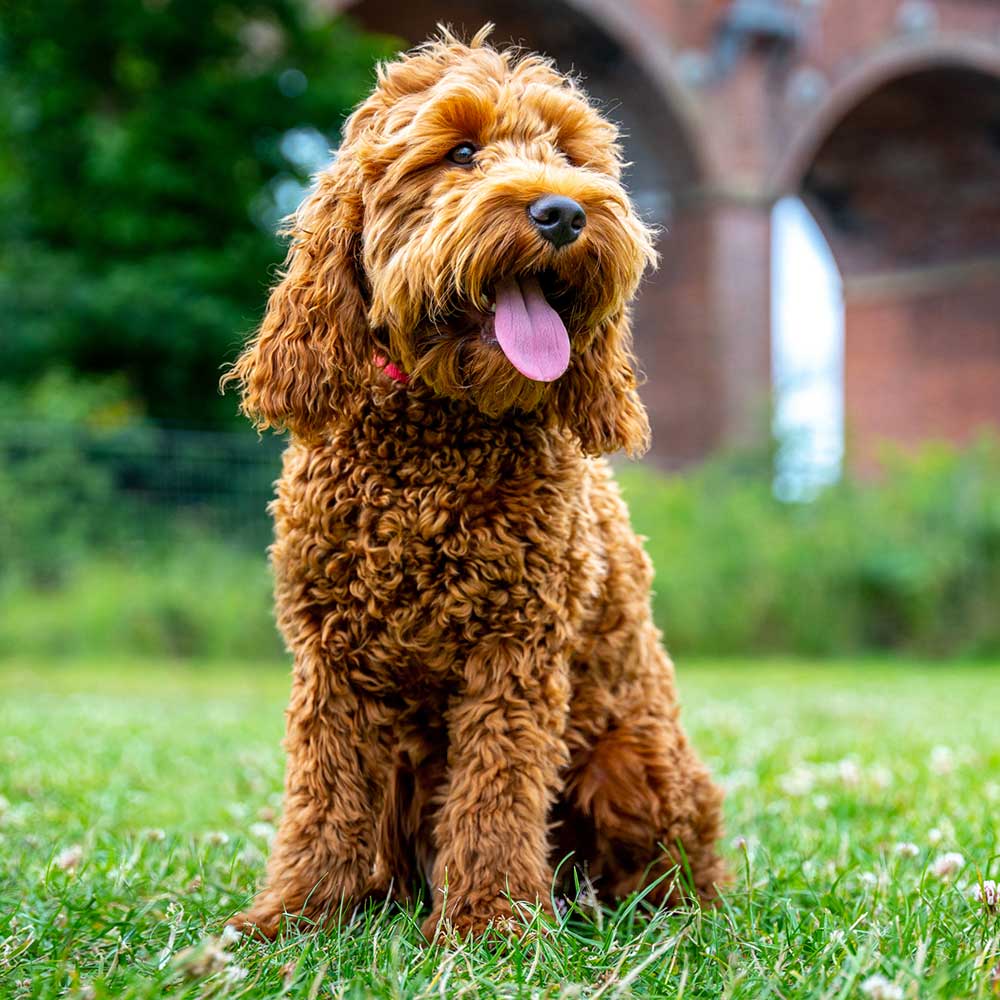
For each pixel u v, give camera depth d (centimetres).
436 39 333
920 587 1453
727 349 2173
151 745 574
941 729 661
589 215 282
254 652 1233
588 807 301
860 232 3034
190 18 1588
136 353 1588
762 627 1442
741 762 512
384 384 281
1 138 1702
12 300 1529
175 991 215
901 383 3102
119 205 1567
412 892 309
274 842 288
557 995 217
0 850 339
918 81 2416
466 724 276
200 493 1289
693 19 2139
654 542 1416
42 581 1216
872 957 224
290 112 1603
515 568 273
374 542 274
